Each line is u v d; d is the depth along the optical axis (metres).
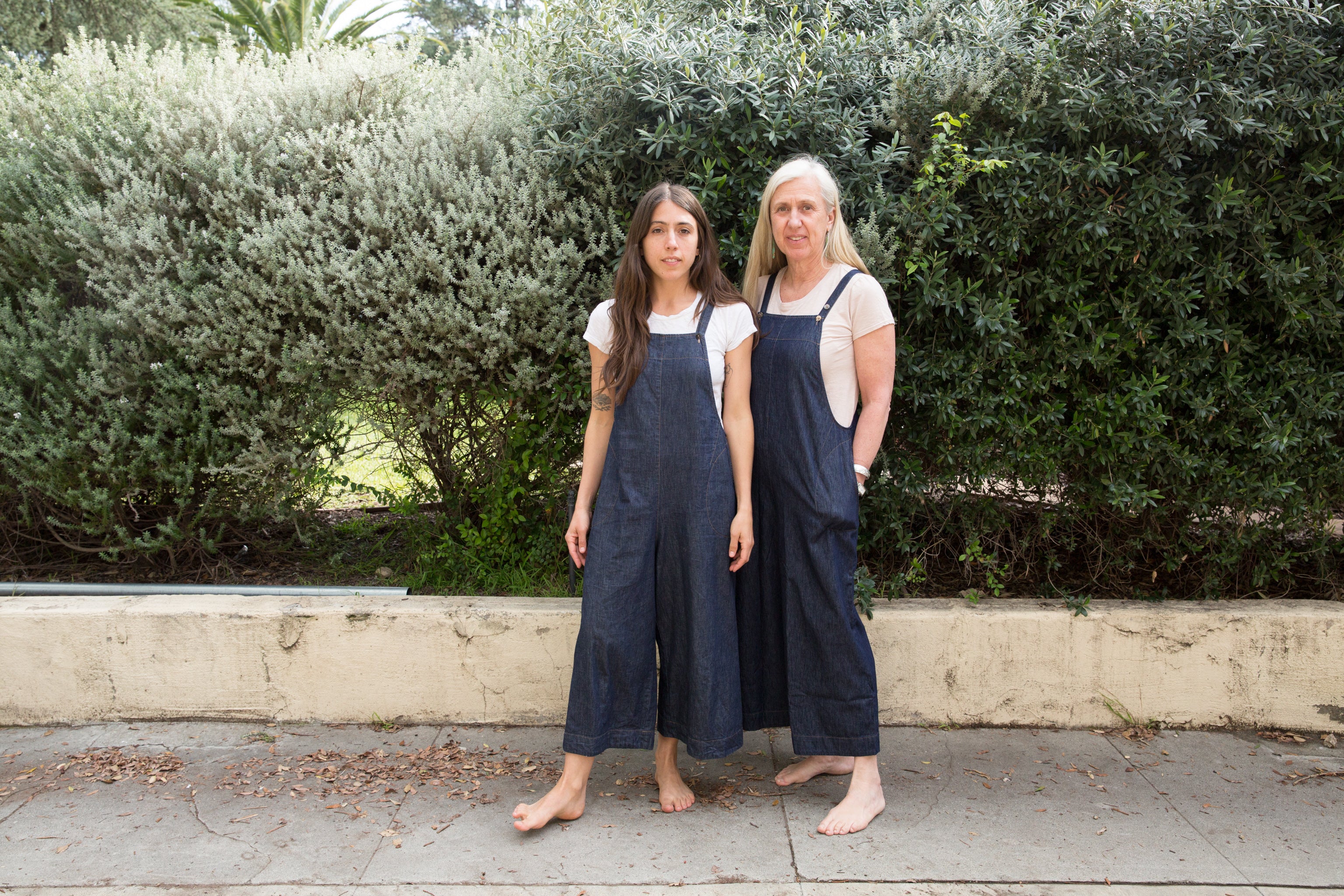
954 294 2.65
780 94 2.63
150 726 2.82
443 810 2.36
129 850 2.16
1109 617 2.79
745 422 2.27
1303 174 2.65
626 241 2.26
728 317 2.23
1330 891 2.02
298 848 2.17
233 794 2.43
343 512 3.76
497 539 3.16
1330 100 2.55
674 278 2.19
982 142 2.60
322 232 2.83
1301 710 2.81
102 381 2.79
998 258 2.68
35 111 3.21
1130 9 2.49
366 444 3.21
